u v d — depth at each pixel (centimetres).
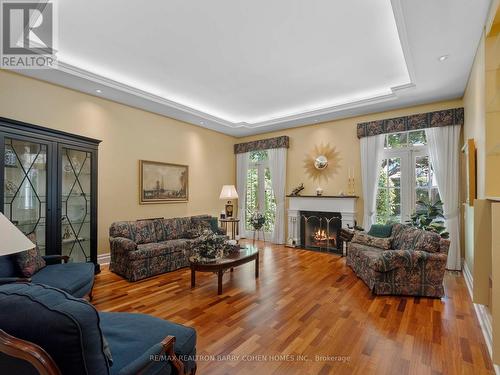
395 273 316
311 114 526
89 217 390
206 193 639
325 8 247
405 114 477
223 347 212
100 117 439
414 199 479
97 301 299
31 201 324
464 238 415
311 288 340
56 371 86
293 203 607
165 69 373
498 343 162
